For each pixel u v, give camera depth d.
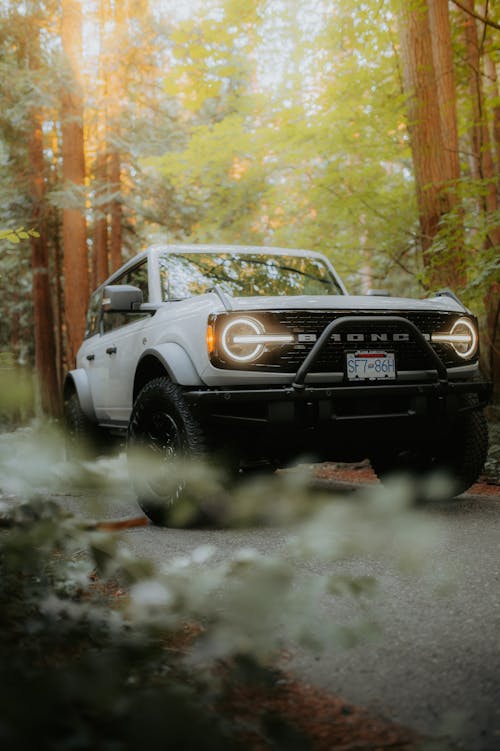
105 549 1.13
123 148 16.62
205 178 13.15
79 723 0.86
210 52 11.20
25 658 1.38
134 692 0.92
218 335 4.25
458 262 8.30
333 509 0.89
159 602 1.05
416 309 4.66
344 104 10.45
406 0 8.84
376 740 1.58
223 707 1.65
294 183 12.01
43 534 1.11
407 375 4.58
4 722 0.77
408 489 0.88
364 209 10.67
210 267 5.72
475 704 1.78
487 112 10.12
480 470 4.99
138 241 19.92
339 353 4.43
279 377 4.33
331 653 2.17
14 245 3.09
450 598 2.73
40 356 19.39
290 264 5.98
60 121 15.30
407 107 9.13
